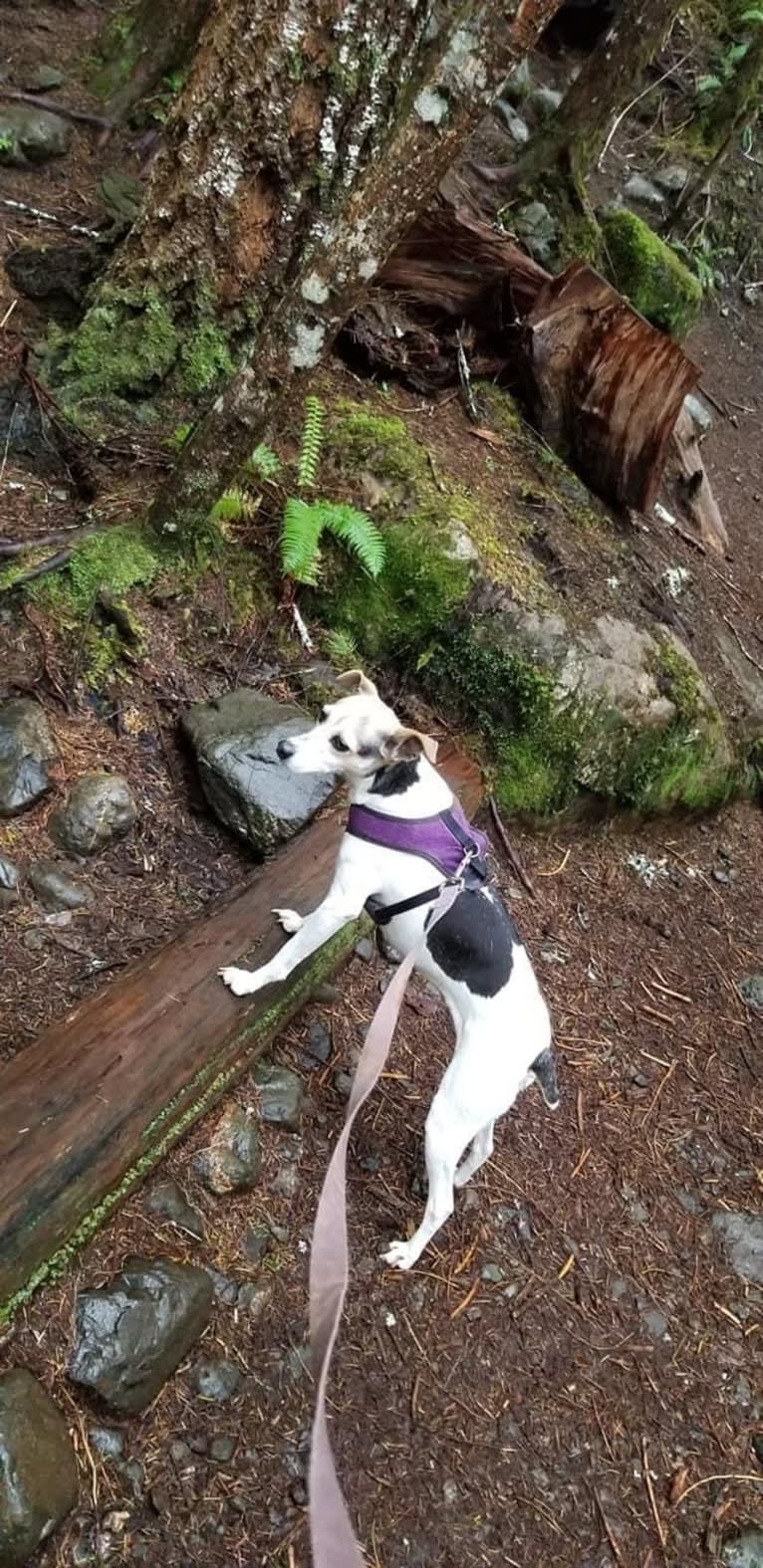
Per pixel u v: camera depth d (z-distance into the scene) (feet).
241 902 3.92
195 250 4.96
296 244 4.96
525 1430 3.41
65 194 6.07
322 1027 4.13
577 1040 4.73
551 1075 3.56
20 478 4.80
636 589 6.32
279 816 4.24
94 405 5.03
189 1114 3.36
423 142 3.76
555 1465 3.37
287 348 4.17
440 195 6.31
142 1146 3.15
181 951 3.65
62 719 4.25
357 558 5.23
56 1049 3.19
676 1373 3.76
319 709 4.93
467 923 3.48
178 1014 3.43
